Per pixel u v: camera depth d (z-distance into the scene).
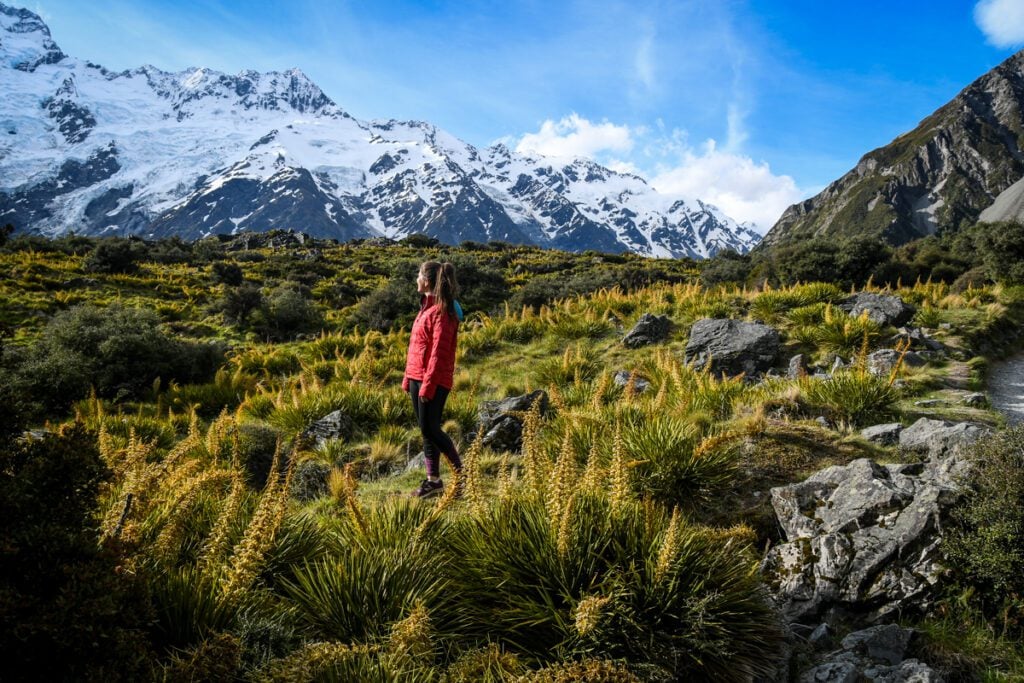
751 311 13.77
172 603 2.56
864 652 3.02
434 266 4.99
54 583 1.93
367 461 6.89
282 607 2.87
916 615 3.31
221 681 2.11
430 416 4.80
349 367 13.74
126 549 2.16
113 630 1.89
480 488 3.57
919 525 3.60
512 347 13.68
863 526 3.84
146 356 15.47
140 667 1.96
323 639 2.76
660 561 2.87
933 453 5.01
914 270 26.70
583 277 34.53
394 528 3.61
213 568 2.81
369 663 2.36
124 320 17.16
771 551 4.02
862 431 6.23
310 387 10.26
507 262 66.56
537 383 10.46
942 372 9.62
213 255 59.41
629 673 2.42
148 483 3.16
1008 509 3.27
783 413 7.05
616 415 5.89
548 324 14.70
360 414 8.66
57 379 12.73
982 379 9.55
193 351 16.88
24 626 1.71
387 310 27.81
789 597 3.60
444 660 2.75
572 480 3.49
